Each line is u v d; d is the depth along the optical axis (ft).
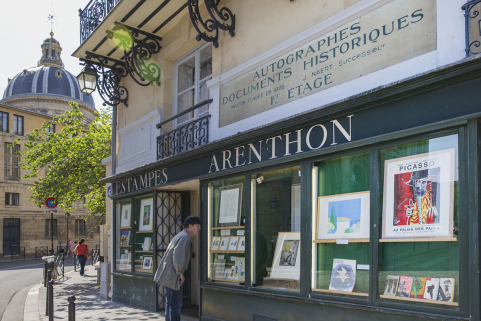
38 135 53.83
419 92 12.62
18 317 28.43
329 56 16.31
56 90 191.11
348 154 14.76
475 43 12.15
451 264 11.91
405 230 13.01
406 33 13.80
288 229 17.12
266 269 17.85
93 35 28.78
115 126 34.73
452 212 11.96
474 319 10.98
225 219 20.53
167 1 24.79
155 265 26.32
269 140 17.94
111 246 33.06
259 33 20.17
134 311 26.76
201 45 26.08
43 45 207.92
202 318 21.18
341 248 14.94
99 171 47.98
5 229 125.80
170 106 28.53
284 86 18.20
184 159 23.44
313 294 15.39
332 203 15.44
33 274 63.21
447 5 12.70
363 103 13.99
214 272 20.89
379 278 13.50
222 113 21.68
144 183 28.35
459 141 11.75
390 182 13.58
